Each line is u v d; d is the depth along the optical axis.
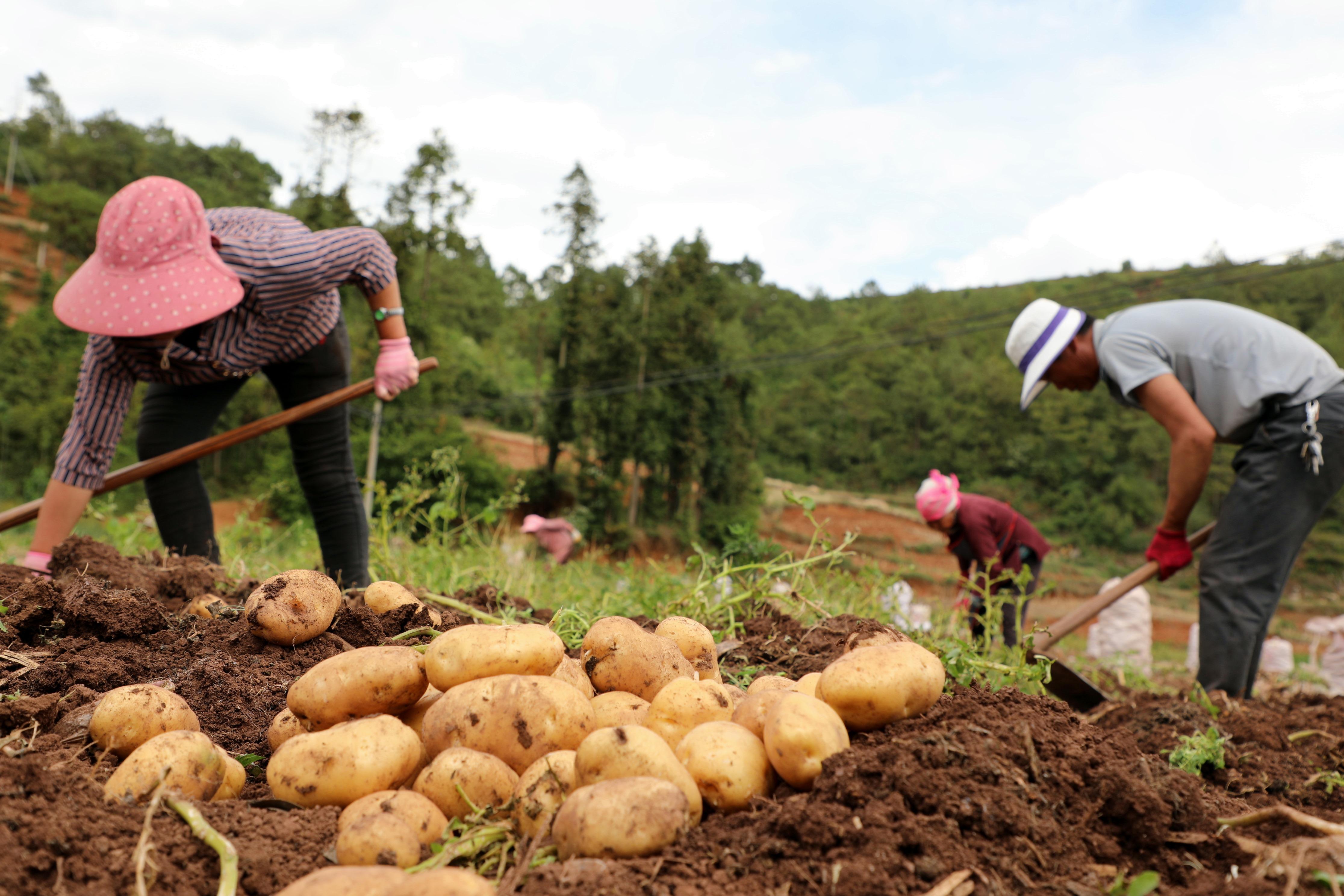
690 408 54.25
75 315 3.32
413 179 50.31
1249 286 94.81
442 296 56.31
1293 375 4.11
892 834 1.44
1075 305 39.91
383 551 4.31
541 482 52.03
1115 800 1.64
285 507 25.59
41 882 1.25
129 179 116.00
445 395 52.69
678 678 1.99
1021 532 5.95
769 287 130.25
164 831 1.42
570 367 53.28
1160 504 81.62
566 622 3.00
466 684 1.75
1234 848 1.59
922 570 26.41
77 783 1.50
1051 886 1.43
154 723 1.76
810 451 98.00
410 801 1.50
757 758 1.66
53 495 3.59
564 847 1.44
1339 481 4.07
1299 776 2.52
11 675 2.11
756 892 1.35
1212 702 3.55
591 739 1.55
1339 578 65.12
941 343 112.75
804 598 3.36
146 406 4.12
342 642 2.45
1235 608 4.16
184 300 3.36
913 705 1.82
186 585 3.09
